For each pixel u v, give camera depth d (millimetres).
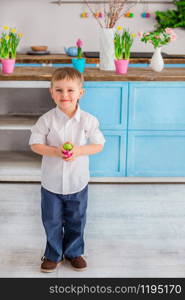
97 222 2924
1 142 4156
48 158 2160
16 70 3547
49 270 2301
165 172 3594
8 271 2316
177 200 3314
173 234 2775
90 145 2133
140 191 3467
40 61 4410
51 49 4938
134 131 3482
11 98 4164
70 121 2121
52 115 2131
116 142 3516
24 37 4883
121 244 2627
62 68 2072
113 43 3545
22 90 4156
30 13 4824
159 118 3471
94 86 3361
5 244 2600
